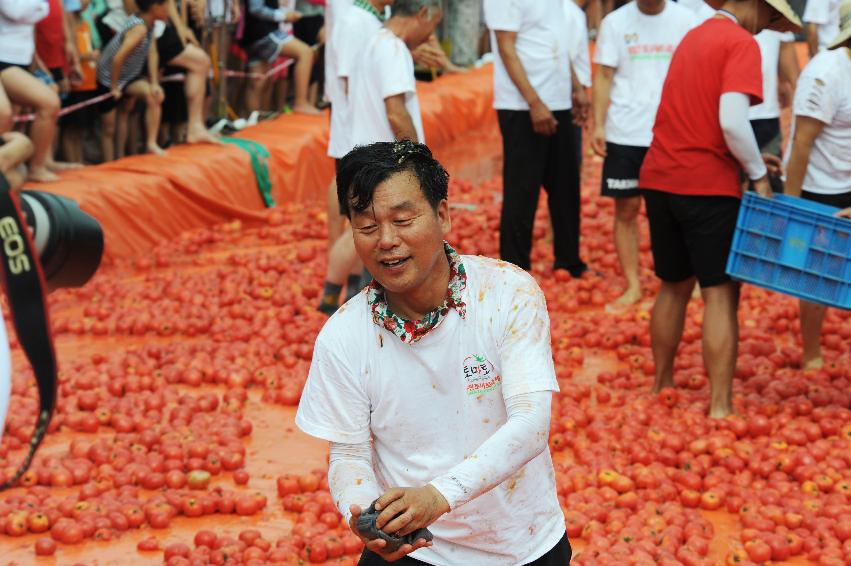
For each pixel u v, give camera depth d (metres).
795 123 6.87
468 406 3.23
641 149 8.76
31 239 2.49
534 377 3.12
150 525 5.62
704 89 6.29
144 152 12.41
